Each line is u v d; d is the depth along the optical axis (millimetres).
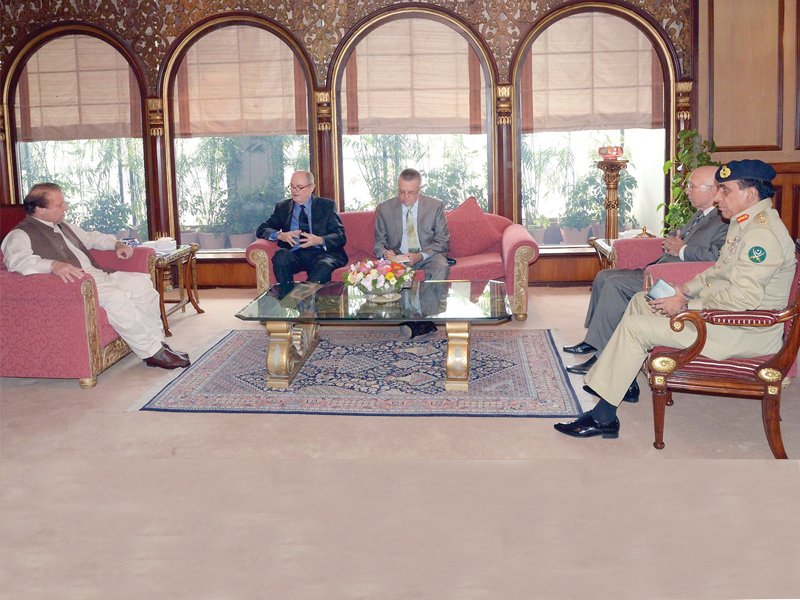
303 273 5824
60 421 3705
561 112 6996
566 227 7328
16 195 7348
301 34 6930
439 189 7238
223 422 3664
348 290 4781
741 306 3059
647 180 7246
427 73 7000
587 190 7266
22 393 4164
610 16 6855
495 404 3848
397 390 4090
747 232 3113
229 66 7109
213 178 7367
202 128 7203
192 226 7445
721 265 3326
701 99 6328
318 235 5836
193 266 6238
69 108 7246
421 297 4484
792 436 3371
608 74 6926
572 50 6918
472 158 7172
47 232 4512
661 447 3236
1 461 3182
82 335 4148
